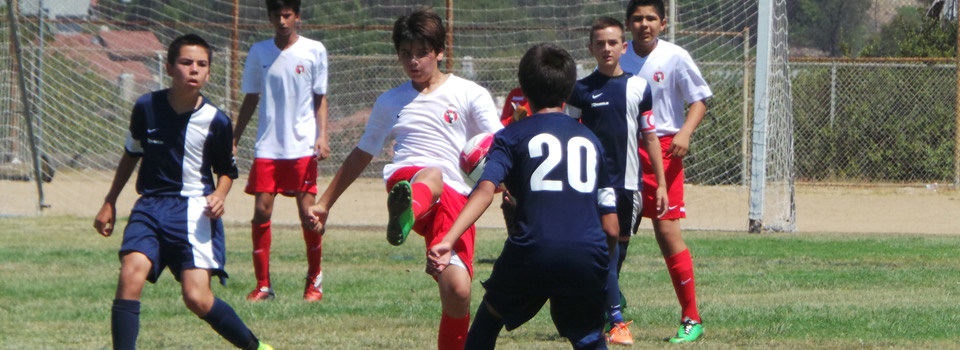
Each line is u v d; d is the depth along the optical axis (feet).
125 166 52.85
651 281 92.38
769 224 142.51
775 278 94.02
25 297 81.51
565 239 42.86
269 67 82.23
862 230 142.72
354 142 208.95
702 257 110.42
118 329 48.73
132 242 49.83
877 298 82.07
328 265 104.06
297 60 81.97
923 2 235.81
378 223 147.95
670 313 74.84
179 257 50.75
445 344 50.57
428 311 75.36
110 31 201.67
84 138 186.80
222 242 52.31
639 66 67.21
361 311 75.36
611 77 61.62
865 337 65.00
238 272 98.12
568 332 45.65
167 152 51.11
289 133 81.71
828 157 200.85
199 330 67.62
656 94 66.85
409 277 95.09
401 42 52.31
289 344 62.54
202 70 51.03
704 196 177.58
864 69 199.21
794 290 87.10
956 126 194.29
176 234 50.37
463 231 41.96
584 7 211.00
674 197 66.13
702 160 184.65
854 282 91.71
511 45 209.46
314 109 83.66
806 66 201.57
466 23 222.28
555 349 60.70
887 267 102.42
